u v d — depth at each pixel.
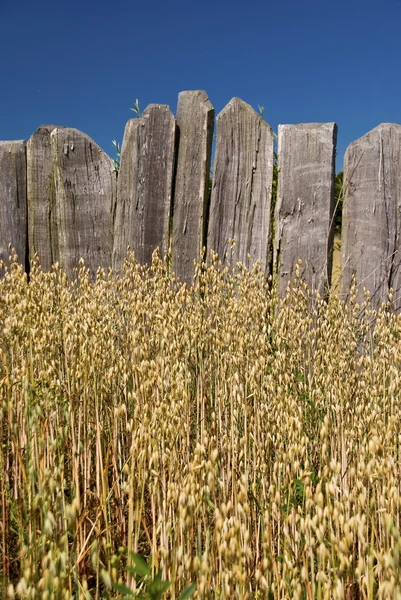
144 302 3.24
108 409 2.82
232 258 4.25
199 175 4.31
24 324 2.58
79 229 4.62
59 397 2.49
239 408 2.58
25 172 4.73
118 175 4.54
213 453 1.59
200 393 2.82
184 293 3.29
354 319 3.34
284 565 1.55
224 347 2.93
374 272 3.94
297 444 1.85
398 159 3.91
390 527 1.28
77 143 4.62
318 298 3.62
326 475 1.58
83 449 2.56
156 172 4.41
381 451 1.60
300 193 4.07
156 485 1.82
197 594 1.49
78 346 2.67
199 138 4.31
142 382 2.23
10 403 2.13
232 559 1.35
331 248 4.04
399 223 3.91
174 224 4.36
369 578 1.39
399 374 2.74
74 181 4.62
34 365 2.62
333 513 1.45
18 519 1.94
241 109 4.25
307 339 3.26
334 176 4.05
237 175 4.25
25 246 4.75
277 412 2.29
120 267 4.52
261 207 4.19
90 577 1.93
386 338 3.05
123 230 4.51
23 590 1.24
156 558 1.70
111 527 2.18
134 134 4.46
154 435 1.88
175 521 1.66
